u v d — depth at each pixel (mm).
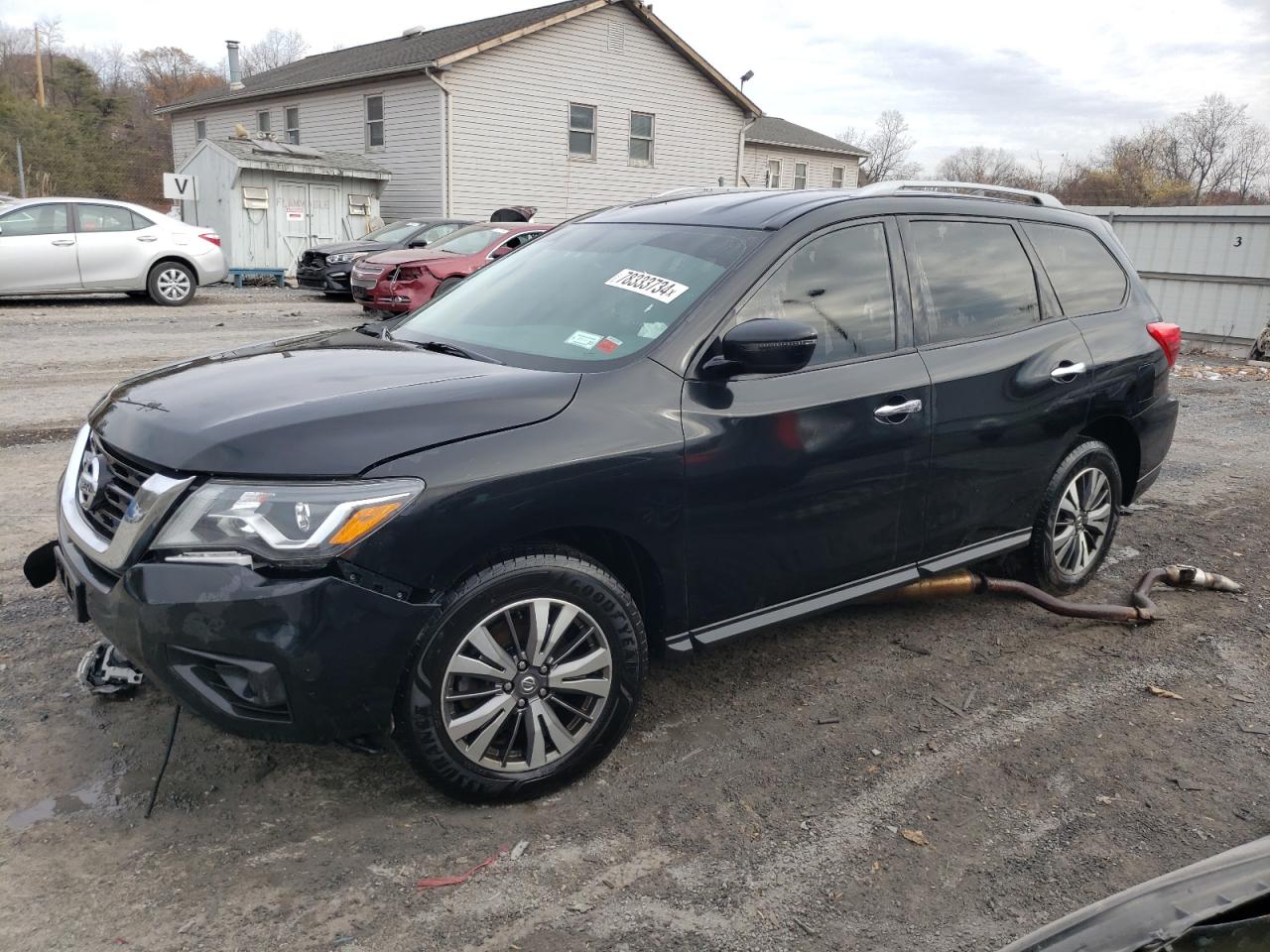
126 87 65188
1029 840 2938
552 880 2701
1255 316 13734
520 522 2779
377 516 2564
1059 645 4312
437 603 2703
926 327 3891
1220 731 3602
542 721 2996
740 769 3262
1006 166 59219
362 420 2697
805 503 3451
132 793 2979
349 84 24438
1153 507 6453
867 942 2512
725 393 3240
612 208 4461
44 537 5031
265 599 2496
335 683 2580
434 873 2705
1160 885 1724
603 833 2906
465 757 2865
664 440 3061
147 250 15188
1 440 6914
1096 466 4672
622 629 3070
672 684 3826
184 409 2846
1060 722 3635
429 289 13617
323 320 14203
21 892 2557
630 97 25484
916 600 4086
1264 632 4504
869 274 3752
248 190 21016
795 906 2631
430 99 22438
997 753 3412
